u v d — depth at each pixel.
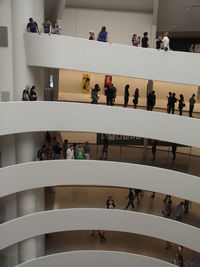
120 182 16.30
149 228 17.06
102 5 18.48
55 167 15.54
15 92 14.41
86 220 17.16
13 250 16.95
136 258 17.91
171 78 14.08
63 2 15.75
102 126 14.95
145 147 18.84
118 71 14.12
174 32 21.38
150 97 15.98
